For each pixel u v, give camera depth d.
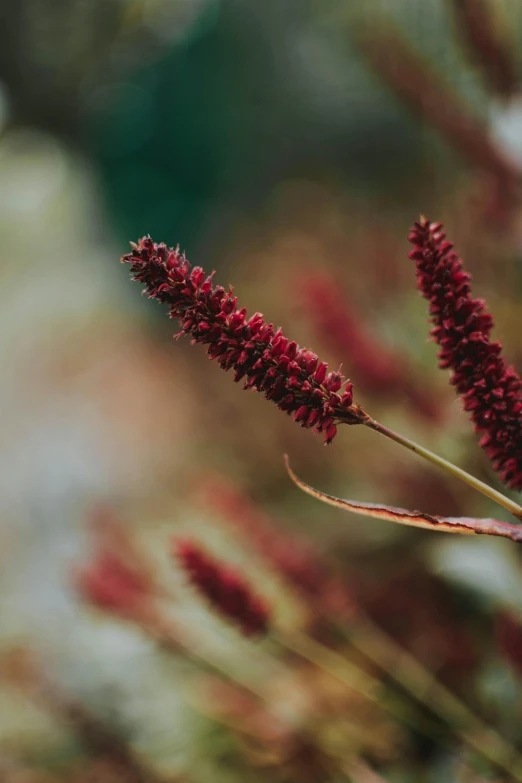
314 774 0.66
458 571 0.54
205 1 1.48
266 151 1.48
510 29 0.58
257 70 1.45
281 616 0.64
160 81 1.58
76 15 1.49
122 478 1.39
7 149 1.88
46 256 2.26
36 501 1.41
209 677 0.73
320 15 0.91
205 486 0.78
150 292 0.39
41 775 0.74
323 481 1.02
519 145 0.57
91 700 0.75
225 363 0.39
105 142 1.72
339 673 0.67
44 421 1.70
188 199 1.66
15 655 0.88
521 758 0.55
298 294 0.79
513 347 0.69
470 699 0.64
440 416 0.69
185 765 0.69
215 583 0.55
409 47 0.66
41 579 1.15
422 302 0.78
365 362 0.69
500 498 0.38
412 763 0.64
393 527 0.80
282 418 1.14
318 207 1.34
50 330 2.00
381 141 1.29
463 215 0.73
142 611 0.67
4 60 1.55
